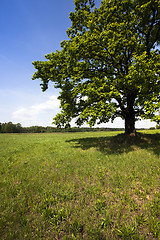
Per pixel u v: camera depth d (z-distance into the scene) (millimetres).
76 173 6543
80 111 16938
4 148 14656
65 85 13789
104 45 12109
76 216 3719
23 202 4379
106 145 13055
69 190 5035
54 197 4699
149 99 10516
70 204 4254
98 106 11492
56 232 3232
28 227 3371
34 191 5098
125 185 5152
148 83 10844
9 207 4121
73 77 12992
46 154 10781
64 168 7270
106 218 3518
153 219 3381
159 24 13656
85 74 14672
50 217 3713
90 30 13320
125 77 11500
